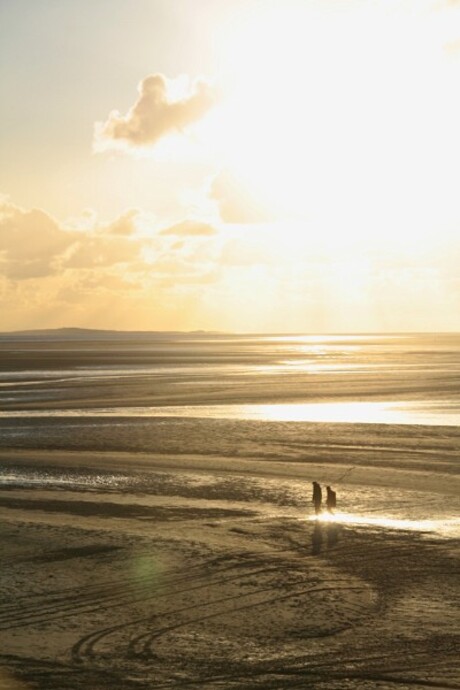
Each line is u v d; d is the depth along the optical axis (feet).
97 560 86.02
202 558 86.74
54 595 75.00
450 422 201.36
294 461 147.54
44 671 59.00
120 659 61.11
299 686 56.75
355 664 60.18
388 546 91.40
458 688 56.39
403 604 72.43
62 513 108.27
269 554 88.28
